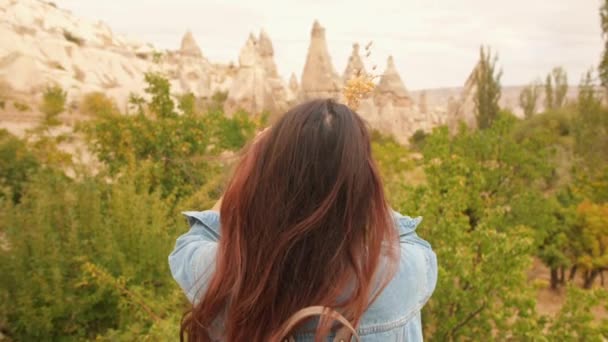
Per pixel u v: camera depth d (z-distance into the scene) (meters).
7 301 4.30
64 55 45.19
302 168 0.92
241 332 0.93
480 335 5.09
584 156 20.06
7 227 4.57
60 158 8.07
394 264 0.96
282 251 0.91
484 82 39.94
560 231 12.26
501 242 5.00
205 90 59.84
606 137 20.20
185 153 8.12
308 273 0.91
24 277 4.34
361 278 0.91
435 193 6.17
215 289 0.98
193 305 1.07
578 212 12.04
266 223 0.93
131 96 8.91
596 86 21.12
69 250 4.52
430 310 5.41
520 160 11.59
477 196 9.23
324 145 0.93
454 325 5.04
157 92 8.75
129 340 3.93
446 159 7.49
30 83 27.70
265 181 0.95
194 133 8.37
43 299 4.41
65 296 4.31
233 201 0.99
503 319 4.83
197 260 1.09
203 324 1.02
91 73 45.88
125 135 7.88
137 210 4.88
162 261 4.71
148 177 6.71
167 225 5.41
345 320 0.89
